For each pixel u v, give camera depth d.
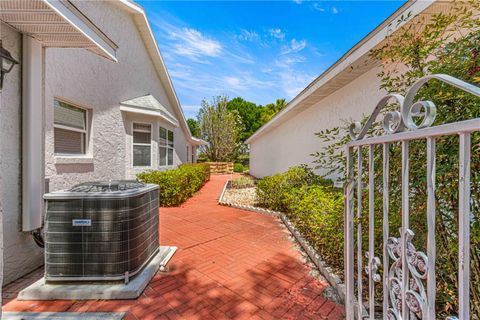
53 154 3.79
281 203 5.75
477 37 1.33
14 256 2.63
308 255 3.33
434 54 1.59
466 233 0.88
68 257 2.38
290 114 8.80
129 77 6.92
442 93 1.27
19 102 2.67
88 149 4.97
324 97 6.50
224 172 21.89
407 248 1.15
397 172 1.58
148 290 2.47
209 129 22.73
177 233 4.33
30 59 2.72
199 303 2.26
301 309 2.17
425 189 1.38
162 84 10.14
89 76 4.89
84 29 2.68
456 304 1.37
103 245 2.40
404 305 1.15
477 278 1.24
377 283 2.30
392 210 1.66
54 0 2.21
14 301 2.26
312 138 7.30
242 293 2.43
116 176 6.08
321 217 3.24
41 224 2.84
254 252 3.47
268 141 13.70
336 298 2.33
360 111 4.84
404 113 1.15
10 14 2.30
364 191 1.88
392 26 3.10
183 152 13.95
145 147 7.41
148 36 7.84
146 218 2.80
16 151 2.64
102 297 2.30
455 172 1.17
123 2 6.12
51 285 2.37
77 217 2.38
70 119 4.48
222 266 3.03
